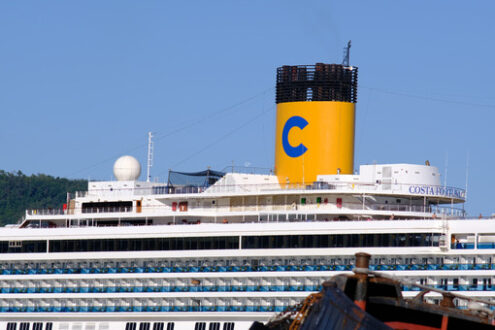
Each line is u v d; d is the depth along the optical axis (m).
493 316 162.38
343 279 157.62
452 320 158.12
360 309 142.12
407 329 160.12
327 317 148.12
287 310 175.00
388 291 160.38
